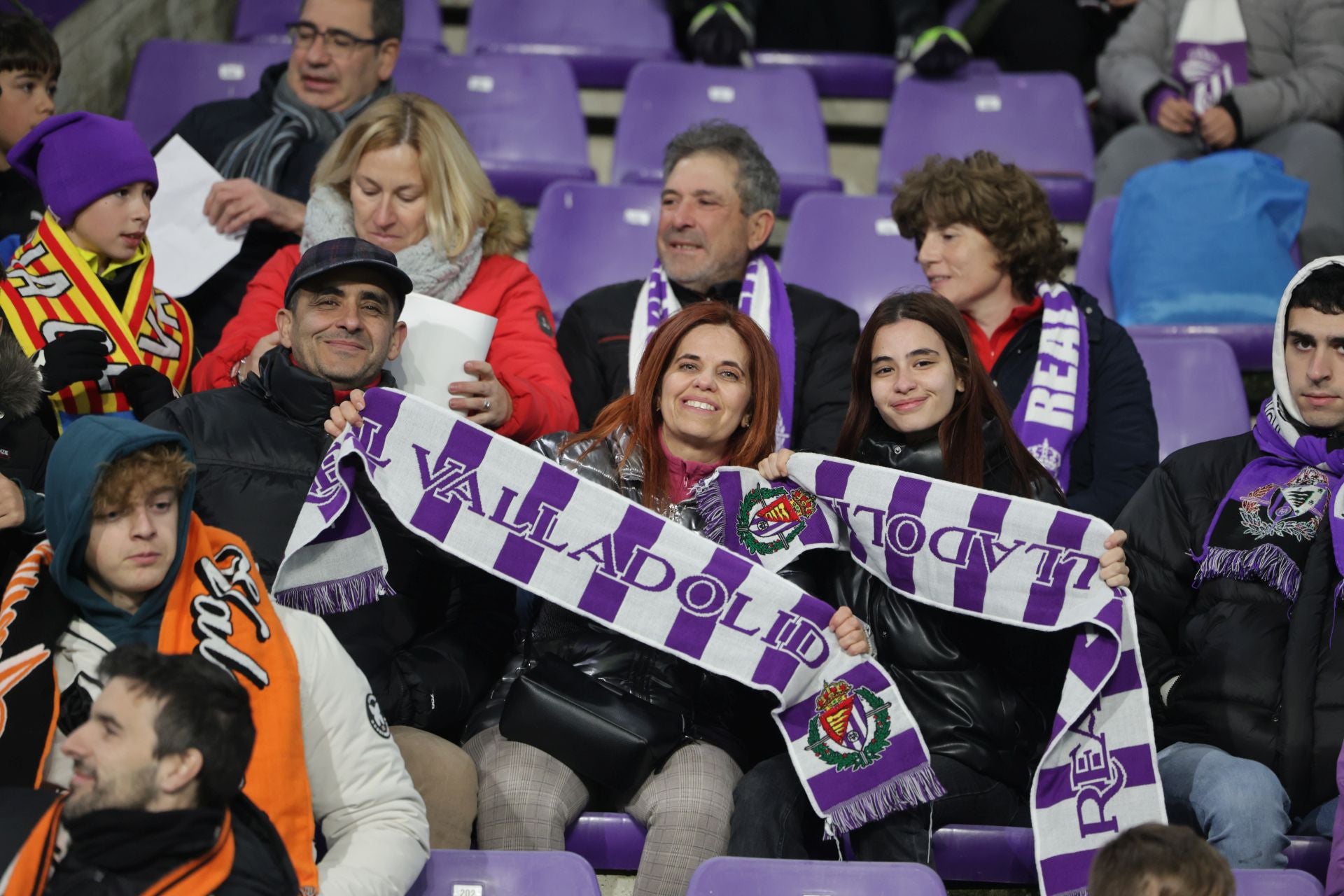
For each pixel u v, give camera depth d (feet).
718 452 36.96
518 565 34.45
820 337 47.14
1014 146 66.85
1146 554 37.83
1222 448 38.24
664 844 33.12
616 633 35.12
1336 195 61.41
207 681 24.45
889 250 58.39
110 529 27.40
